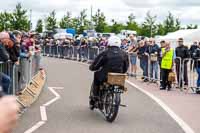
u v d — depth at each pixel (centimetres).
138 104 1226
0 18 5619
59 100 1280
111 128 888
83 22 7081
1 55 954
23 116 999
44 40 4256
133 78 2048
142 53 1869
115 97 937
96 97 1019
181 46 1612
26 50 1427
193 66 1545
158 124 941
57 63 3048
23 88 1284
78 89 1566
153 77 1812
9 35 1095
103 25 6988
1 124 151
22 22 5688
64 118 992
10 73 1073
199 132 863
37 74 1838
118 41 978
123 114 1060
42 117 997
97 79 1003
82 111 1095
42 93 1435
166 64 1581
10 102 154
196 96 1438
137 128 893
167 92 1529
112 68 960
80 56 3384
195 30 3944
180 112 1105
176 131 870
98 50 2958
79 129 870
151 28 7238
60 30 5972
